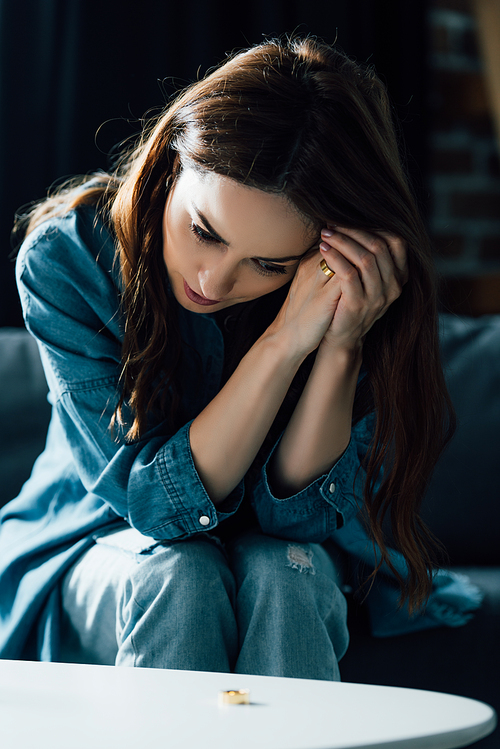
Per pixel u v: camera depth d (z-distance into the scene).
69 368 1.04
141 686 0.65
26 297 1.06
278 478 1.05
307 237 0.88
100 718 0.56
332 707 0.59
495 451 1.53
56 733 0.52
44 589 1.04
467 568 1.45
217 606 0.89
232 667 0.91
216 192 0.82
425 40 2.30
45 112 1.84
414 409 1.02
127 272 1.02
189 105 0.90
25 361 1.51
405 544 1.03
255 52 0.89
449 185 2.48
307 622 0.89
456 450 1.52
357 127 0.85
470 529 1.49
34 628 1.06
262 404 0.96
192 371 1.12
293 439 1.04
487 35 2.37
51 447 1.26
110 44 1.90
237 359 1.13
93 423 1.03
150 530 0.96
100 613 0.98
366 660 1.20
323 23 2.17
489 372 1.60
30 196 1.81
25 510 1.19
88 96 1.88
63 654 1.06
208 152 0.82
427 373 1.01
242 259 0.88
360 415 1.11
